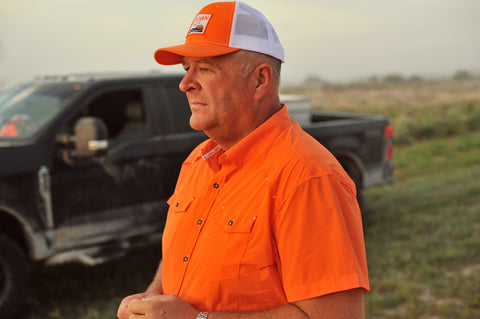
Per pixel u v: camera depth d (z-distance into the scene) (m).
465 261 4.43
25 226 3.39
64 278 4.27
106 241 3.76
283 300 1.03
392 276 4.07
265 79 1.13
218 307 1.06
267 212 1.03
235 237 1.04
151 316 1.04
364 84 47.56
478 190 7.20
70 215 3.58
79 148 3.43
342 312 0.96
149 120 4.02
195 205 1.17
